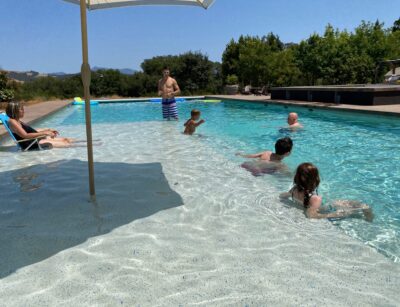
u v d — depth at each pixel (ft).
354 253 8.36
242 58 81.87
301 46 80.38
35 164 17.25
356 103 41.32
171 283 7.07
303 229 9.70
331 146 21.66
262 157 17.98
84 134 28.09
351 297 6.64
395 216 10.80
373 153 19.60
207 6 14.07
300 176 11.31
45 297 6.63
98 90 86.89
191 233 9.37
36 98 74.28
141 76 90.74
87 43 10.77
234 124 33.09
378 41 77.15
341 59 75.77
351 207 11.46
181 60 96.07
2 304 6.43
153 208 11.18
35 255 8.18
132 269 7.58
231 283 7.07
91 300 6.54
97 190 13.01
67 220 10.21
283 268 7.64
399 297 6.64
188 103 64.03
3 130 26.66
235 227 9.77
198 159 18.28
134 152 20.25
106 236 9.18
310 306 6.38
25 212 10.88
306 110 43.50
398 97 39.83
